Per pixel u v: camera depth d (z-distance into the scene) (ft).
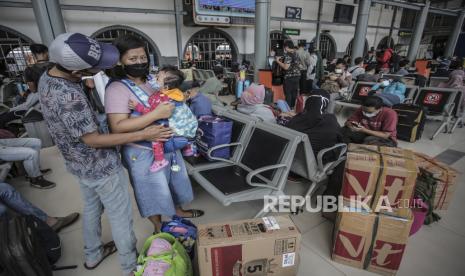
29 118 11.68
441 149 11.88
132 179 4.93
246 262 4.30
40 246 4.46
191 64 29.78
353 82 19.75
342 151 7.50
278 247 4.34
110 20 27.50
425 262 5.51
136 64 4.34
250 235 4.29
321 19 44.45
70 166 4.03
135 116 4.38
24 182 9.11
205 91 13.70
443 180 6.57
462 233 6.42
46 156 11.23
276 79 18.57
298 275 5.17
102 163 4.00
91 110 3.82
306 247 5.96
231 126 7.45
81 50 3.20
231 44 37.63
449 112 13.39
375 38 54.75
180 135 4.95
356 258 5.26
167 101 4.51
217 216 7.07
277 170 6.34
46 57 10.81
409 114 12.57
